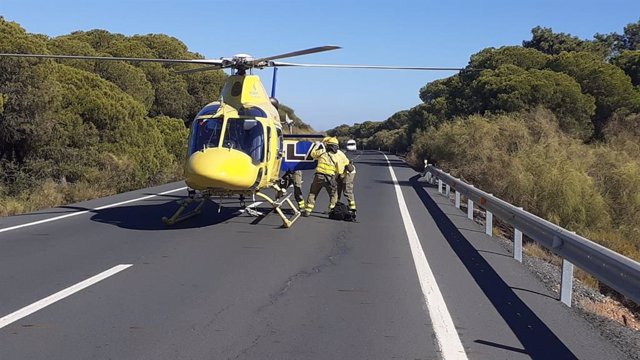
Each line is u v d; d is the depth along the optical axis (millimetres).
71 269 8719
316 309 6945
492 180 21562
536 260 11117
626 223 18312
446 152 28203
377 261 9672
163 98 41406
